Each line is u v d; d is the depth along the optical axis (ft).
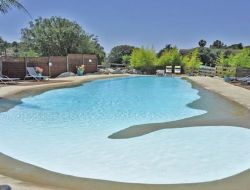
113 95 62.13
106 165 24.25
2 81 73.97
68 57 105.91
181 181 21.25
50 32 159.94
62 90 67.41
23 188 18.92
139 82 91.71
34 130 34.14
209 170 23.31
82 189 19.67
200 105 49.42
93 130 34.24
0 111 43.29
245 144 29.37
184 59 139.95
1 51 128.36
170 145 29.01
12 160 24.93
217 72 114.32
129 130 34.14
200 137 31.37
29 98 54.49
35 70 86.79
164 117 40.75
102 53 177.58
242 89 68.39
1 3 66.33
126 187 20.12
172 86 80.23
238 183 20.86
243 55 133.49
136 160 25.35
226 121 37.86
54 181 20.89
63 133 32.99
